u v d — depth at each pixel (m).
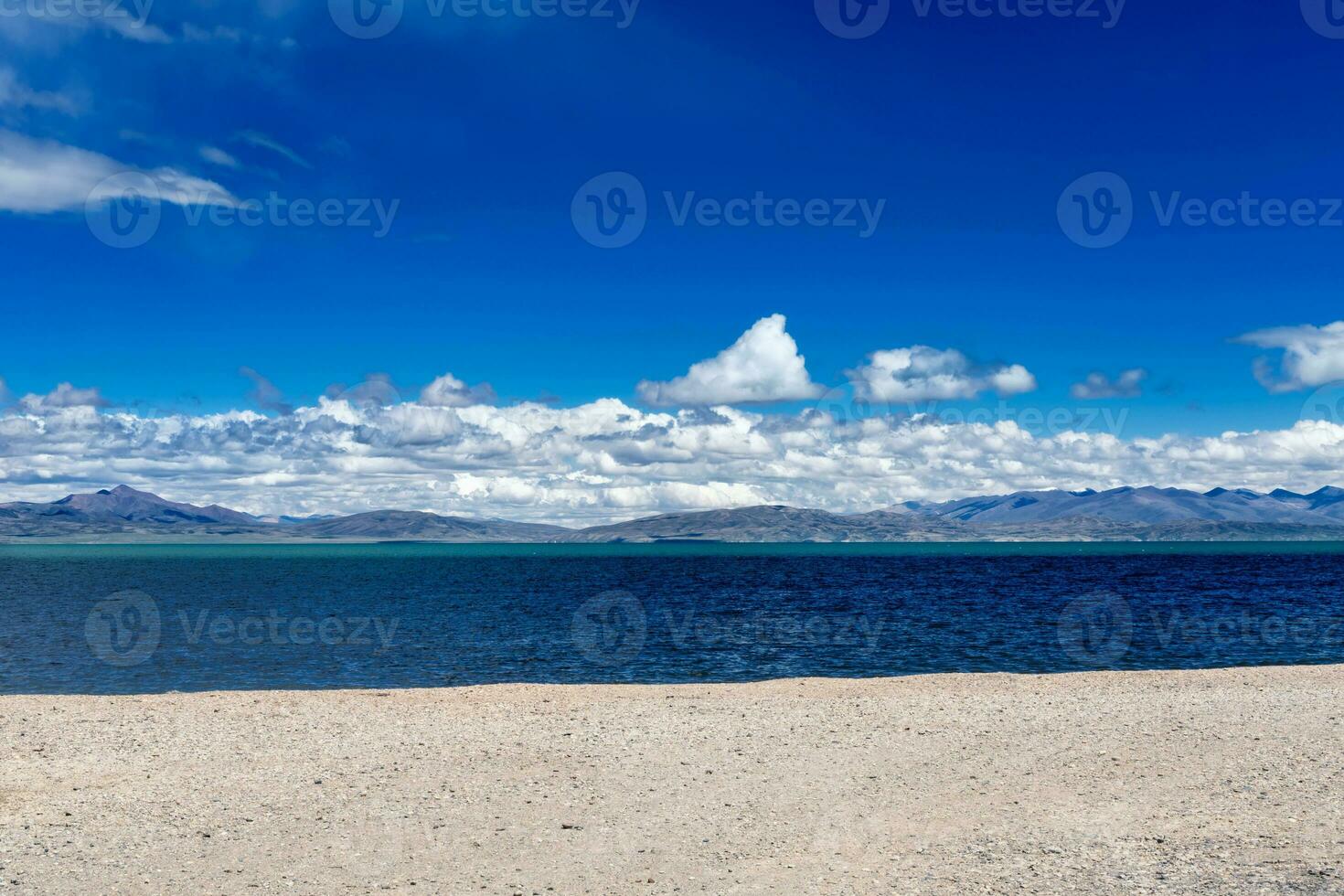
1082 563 183.00
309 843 10.49
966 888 8.87
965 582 105.88
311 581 118.50
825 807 11.91
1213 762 14.16
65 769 14.23
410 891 8.98
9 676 33.41
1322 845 9.79
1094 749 15.29
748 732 17.03
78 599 77.88
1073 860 9.59
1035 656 37.88
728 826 11.12
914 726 17.59
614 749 15.59
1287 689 22.48
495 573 147.88
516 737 16.69
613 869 9.57
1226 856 9.55
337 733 17.14
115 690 30.28
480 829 11.00
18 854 10.12
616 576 134.25
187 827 11.10
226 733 17.16
